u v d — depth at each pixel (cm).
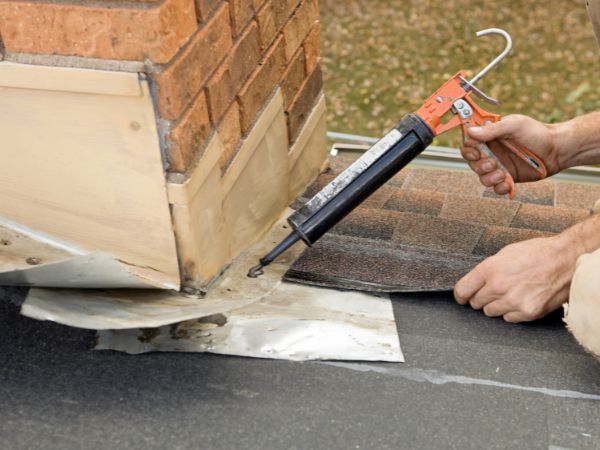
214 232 159
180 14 133
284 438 125
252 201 177
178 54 136
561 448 124
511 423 129
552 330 156
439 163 250
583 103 566
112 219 151
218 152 154
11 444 122
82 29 131
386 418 129
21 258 153
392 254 177
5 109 143
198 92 145
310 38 200
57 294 142
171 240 149
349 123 564
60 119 141
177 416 128
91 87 134
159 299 151
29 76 137
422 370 141
